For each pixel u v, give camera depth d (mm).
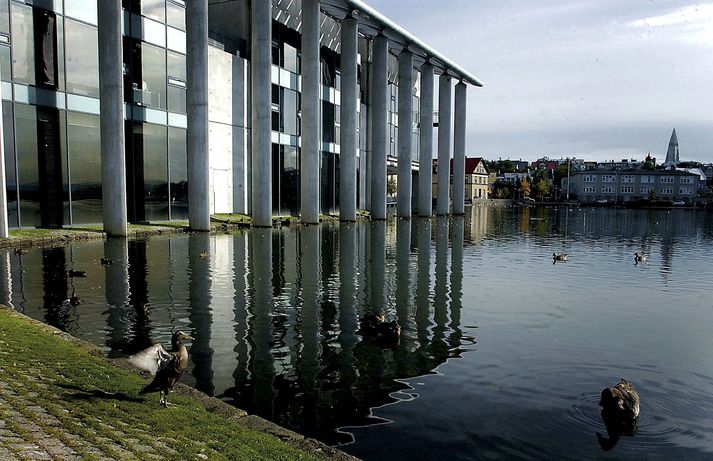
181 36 32125
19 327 8836
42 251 19906
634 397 7184
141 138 29594
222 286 14602
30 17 23312
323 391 7562
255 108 32156
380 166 45000
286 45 40875
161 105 30797
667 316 12797
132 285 14266
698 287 16781
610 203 116938
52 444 4664
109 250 20578
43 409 5461
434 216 57938
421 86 53500
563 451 6086
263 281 15531
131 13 28516
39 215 24188
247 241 25406
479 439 6297
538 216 65500
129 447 4832
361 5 37500
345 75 39656
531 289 15852
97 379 6664
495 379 8273
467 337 10562
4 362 6824
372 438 6227
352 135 40188
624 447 6230
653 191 139625
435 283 16328
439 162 58844
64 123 25078
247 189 38375
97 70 26609
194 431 5457
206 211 28922
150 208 30406
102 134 24078
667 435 6582
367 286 15430
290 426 6445
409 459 5777
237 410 6340
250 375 8055
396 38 45469
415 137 70250
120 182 24375
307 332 10438
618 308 13562
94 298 12609
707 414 7230
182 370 6285
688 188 140875
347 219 40656
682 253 26609
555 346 10148
